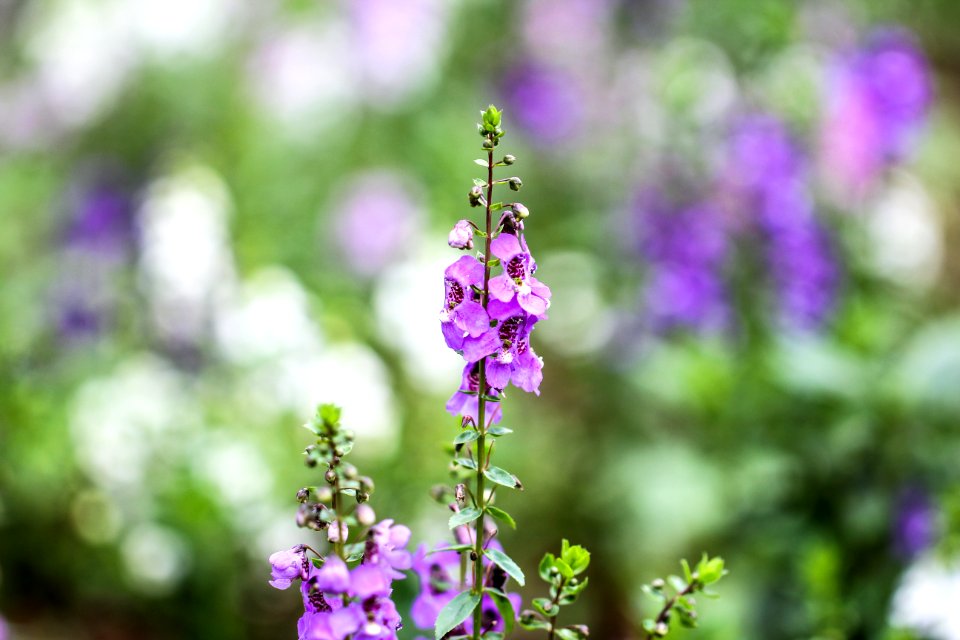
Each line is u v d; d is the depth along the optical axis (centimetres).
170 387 121
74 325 135
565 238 166
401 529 61
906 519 93
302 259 153
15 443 112
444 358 124
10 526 113
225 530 109
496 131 61
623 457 125
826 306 114
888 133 116
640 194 140
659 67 158
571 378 155
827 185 119
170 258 127
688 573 67
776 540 100
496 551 63
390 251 148
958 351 99
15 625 109
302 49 175
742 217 122
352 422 112
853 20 140
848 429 100
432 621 66
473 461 63
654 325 130
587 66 180
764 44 134
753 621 94
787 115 125
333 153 170
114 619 112
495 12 186
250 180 163
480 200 61
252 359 121
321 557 61
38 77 191
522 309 61
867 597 91
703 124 137
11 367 118
